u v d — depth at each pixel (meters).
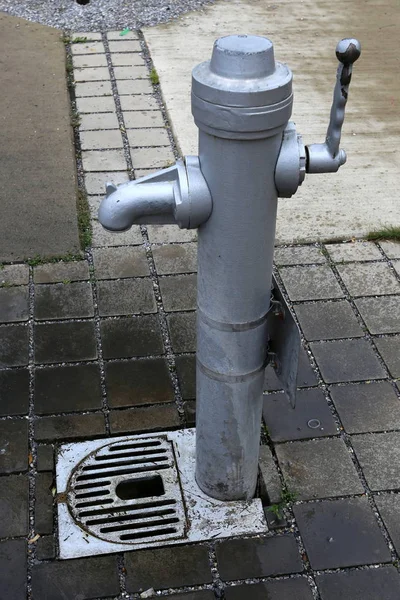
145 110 5.25
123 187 1.94
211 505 2.54
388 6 7.42
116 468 2.65
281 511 2.54
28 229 3.92
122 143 4.82
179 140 4.85
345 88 1.76
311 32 6.73
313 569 2.38
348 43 1.68
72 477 2.62
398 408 2.95
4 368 3.08
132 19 6.88
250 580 2.35
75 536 2.44
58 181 4.35
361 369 3.13
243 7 7.30
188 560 2.39
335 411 2.93
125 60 6.05
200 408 2.34
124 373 3.08
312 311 3.44
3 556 2.38
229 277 2.00
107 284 3.58
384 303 3.50
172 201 1.92
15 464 2.68
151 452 2.73
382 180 4.50
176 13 7.06
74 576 2.34
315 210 4.18
